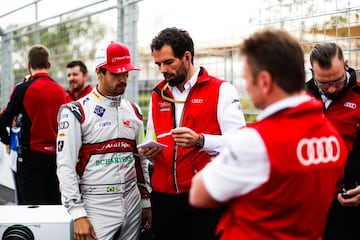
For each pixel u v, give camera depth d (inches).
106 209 101.6
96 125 100.2
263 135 56.3
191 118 98.1
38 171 163.8
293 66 57.9
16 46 271.4
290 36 59.3
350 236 103.7
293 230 59.1
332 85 96.0
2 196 250.8
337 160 62.3
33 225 86.5
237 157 56.5
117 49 99.8
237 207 60.3
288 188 56.6
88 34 216.4
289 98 58.5
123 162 103.6
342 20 126.5
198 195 59.4
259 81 58.5
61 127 99.1
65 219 88.3
